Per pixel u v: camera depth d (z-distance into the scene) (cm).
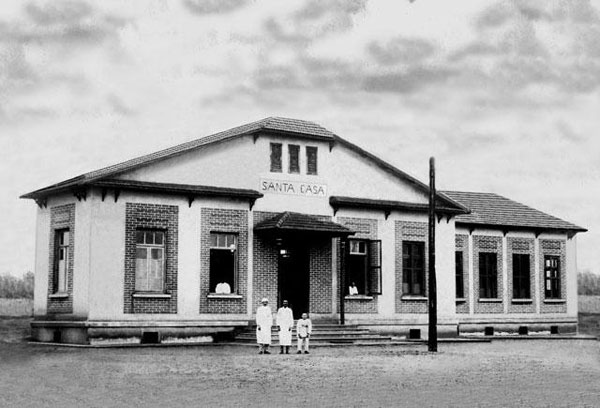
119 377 2067
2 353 2903
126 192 3378
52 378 2042
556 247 5038
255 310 3631
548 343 4028
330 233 3697
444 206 4200
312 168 3847
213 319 3528
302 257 3784
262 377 2080
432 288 3216
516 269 4875
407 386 1891
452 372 2259
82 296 3338
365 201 3925
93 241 3303
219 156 3603
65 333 3438
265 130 3709
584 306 6950
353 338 3666
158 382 1952
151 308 3400
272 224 3591
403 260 4069
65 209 3512
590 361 2727
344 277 3775
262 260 3672
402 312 4031
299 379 2034
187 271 3494
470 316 4641
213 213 3572
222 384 1911
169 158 3481
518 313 4834
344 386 1884
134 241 3384
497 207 4972
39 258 3675
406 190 4100
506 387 1880
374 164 4012
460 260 4653
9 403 1580
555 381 2027
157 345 3297
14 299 5612
